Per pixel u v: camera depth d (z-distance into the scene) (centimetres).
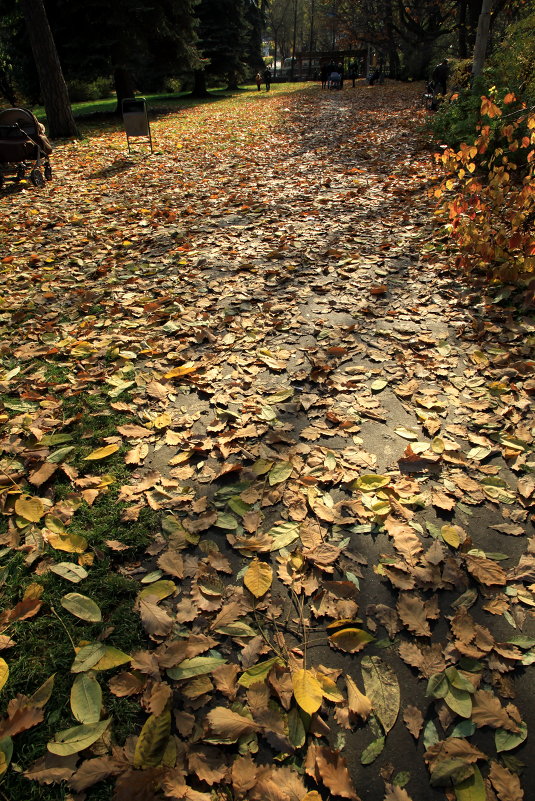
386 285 488
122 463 282
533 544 228
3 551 231
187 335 414
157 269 549
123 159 1216
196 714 172
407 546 226
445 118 1066
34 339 420
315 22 7200
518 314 420
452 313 430
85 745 161
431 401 319
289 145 1329
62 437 299
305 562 222
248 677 179
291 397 330
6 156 952
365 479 261
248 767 155
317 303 459
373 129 1489
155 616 198
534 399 317
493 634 194
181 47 2295
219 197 829
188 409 325
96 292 499
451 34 3544
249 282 508
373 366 362
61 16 1991
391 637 194
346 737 166
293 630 197
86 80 2222
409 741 164
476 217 479
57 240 663
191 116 2216
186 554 229
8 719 167
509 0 2167
